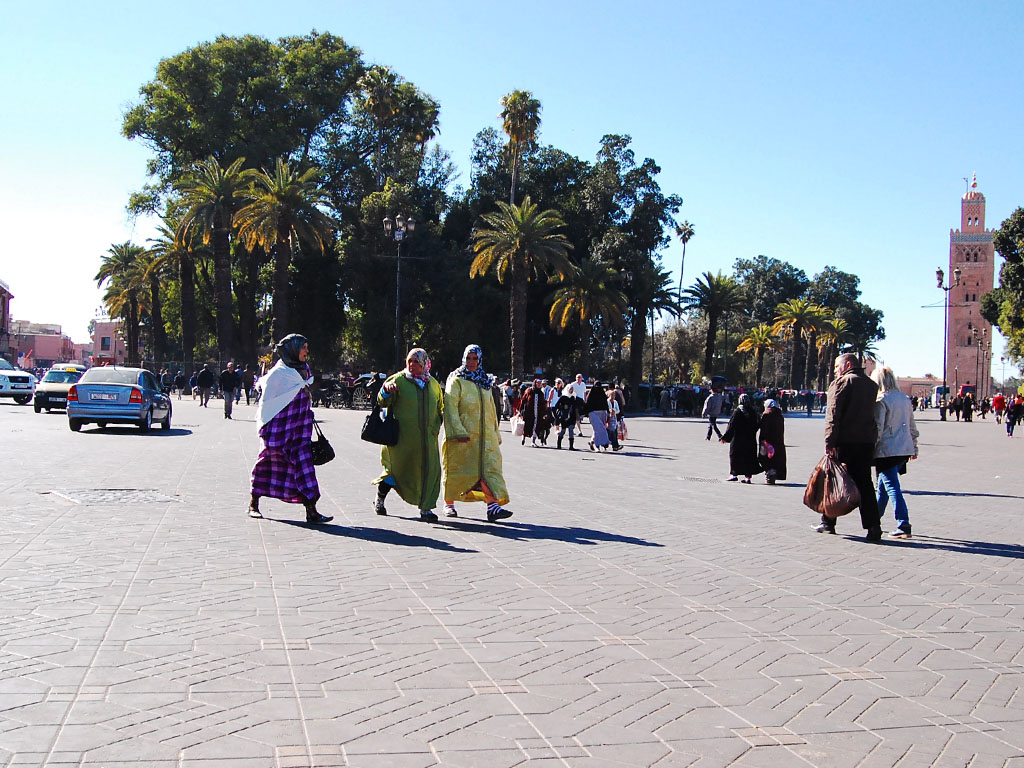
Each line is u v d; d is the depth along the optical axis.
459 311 61.66
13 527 8.06
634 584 6.58
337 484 12.47
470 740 3.60
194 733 3.57
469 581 6.51
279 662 4.51
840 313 123.00
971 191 129.50
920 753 3.62
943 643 5.24
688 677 4.49
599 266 56.19
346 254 59.06
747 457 15.38
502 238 48.12
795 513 11.13
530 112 57.09
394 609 5.63
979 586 6.88
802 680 4.50
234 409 38.56
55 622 5.06
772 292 122.25
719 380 25.58
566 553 7.73
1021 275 55.38
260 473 9.16
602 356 80.62
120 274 79.44
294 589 6.07
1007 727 3.93
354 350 75.38
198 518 9.00
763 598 6.27
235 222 48.25
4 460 14.24
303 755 3.40
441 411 9.68
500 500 9.56
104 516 8.88
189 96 56.97
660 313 66.75
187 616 5.29
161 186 59.50
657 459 20.12
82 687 4.05
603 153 68.56
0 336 111.12
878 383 9.59
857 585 6.80
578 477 15.22
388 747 3.51
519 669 4.53
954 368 127.25
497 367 69.25
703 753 3.55
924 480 16.33
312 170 48.03
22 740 3.45
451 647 4.87
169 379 58.91
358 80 62.34
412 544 7.97
